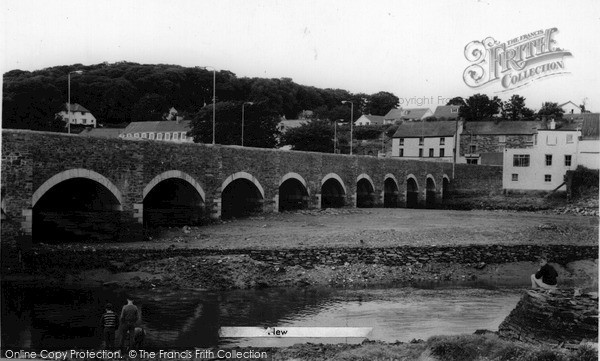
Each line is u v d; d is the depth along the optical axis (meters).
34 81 74.19
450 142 91.62
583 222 52.31
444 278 31.98
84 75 102.19
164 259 30.19
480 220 53.47
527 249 37.97
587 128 69.25
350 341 20.66
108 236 35.44
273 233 40.03
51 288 26.30
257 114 84.50
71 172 32.12
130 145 35.50
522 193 71.75
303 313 23.92
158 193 44.84
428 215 57.97
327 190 64.75
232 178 46.22
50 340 19.50
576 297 18.59
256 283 28.61
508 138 89.69
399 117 121.81
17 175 28.86
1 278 27.66
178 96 113.56
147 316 22.80
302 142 90.06
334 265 32.12
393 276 31.62
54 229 36.06
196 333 20.89
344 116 125.88
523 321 19.09
